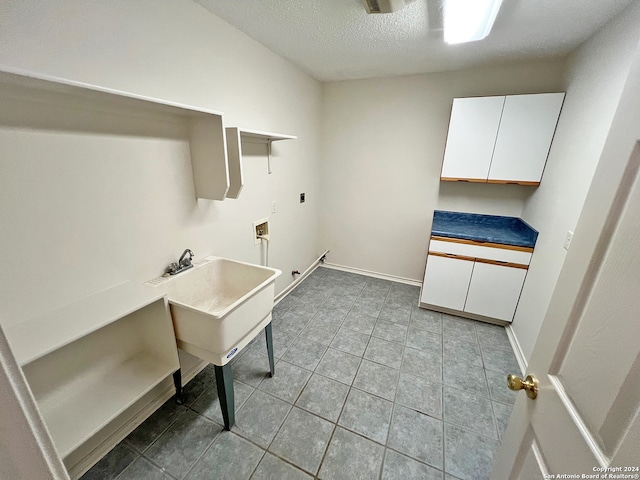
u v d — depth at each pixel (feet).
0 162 2.83
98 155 3.69
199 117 4.73
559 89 7.01
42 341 2.84
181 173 4.99
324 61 7.47
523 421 2.39
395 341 7.09
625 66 4.24
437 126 8.78
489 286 7.59
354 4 4.64
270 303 5.05
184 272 4.99
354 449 4.38
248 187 6.82
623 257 1.47
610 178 1.65
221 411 4.68
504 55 6.77
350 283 10.46
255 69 6.31
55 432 3.27
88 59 3.43
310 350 6.67
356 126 9.78
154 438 4.44
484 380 5.86
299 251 10.11
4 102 2.77
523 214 8.23
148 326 4.34
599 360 1.57
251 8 4.83
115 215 4.02
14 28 2.80
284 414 4.94
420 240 10.11
